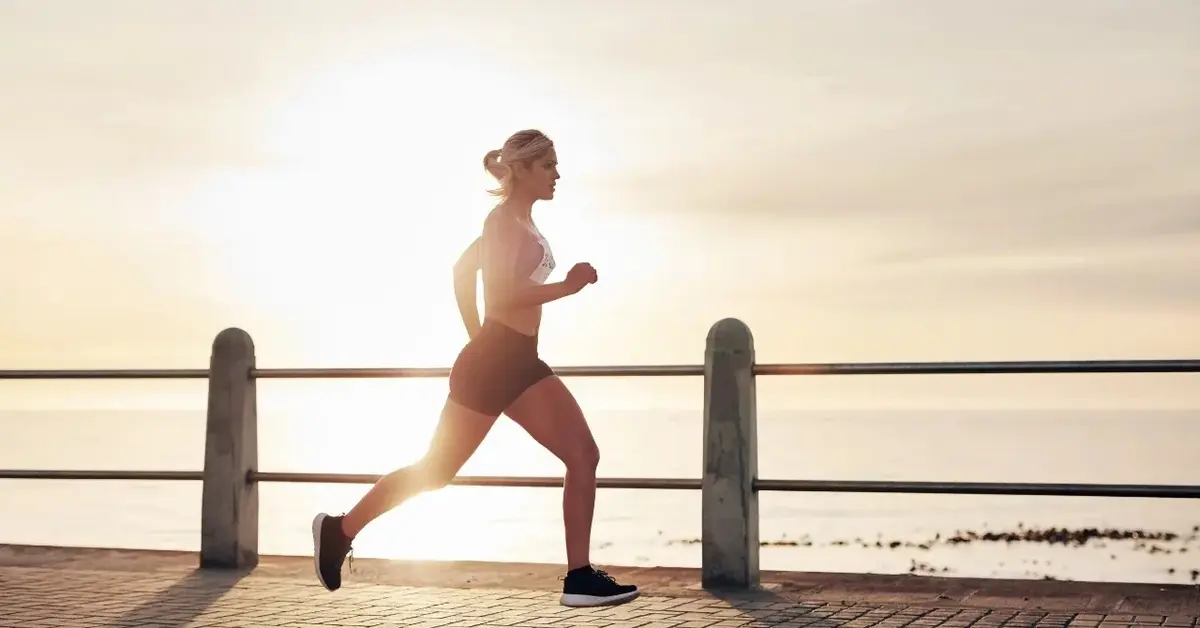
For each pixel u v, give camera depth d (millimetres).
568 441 5133
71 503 77875
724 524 6750
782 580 6957
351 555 5520
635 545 57781
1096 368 6129
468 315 5410
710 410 6828
